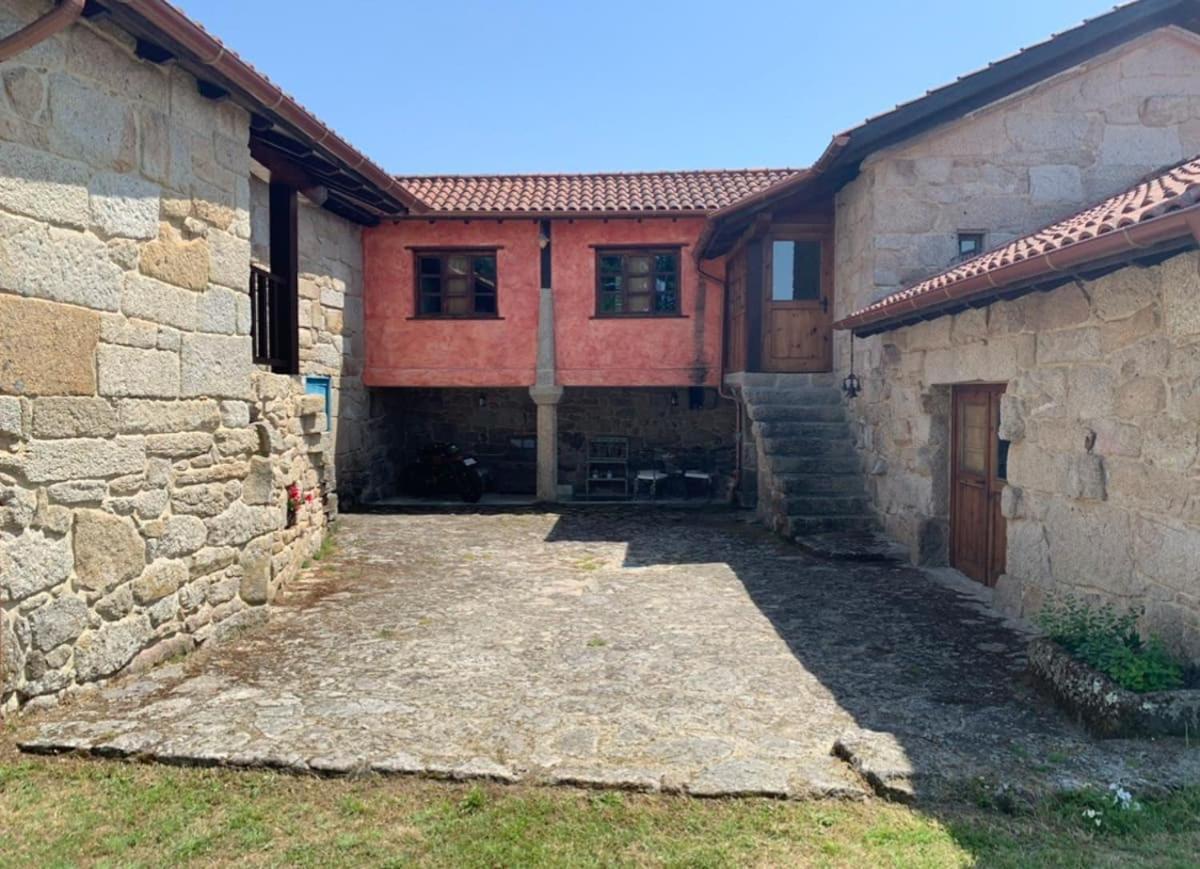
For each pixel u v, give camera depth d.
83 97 4.05
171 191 4.71
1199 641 3.95
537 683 4.37
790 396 10.12
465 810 3.03
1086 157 8.21
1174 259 4.11
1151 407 4.35
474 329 12.41
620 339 12.38
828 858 2.72
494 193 12.77
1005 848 2.75
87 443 4.09
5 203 3.63
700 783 3.18
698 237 11.05
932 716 3.89
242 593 5.43
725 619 5.70
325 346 10.95
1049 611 5.14
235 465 5.37
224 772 3.31
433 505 12.07
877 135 8.05
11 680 3.71
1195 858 2.69
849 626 5.52
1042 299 5.46
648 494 13.62
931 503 7.42
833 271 10.22
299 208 10.13
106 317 4.21
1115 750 3.40
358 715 3.88
